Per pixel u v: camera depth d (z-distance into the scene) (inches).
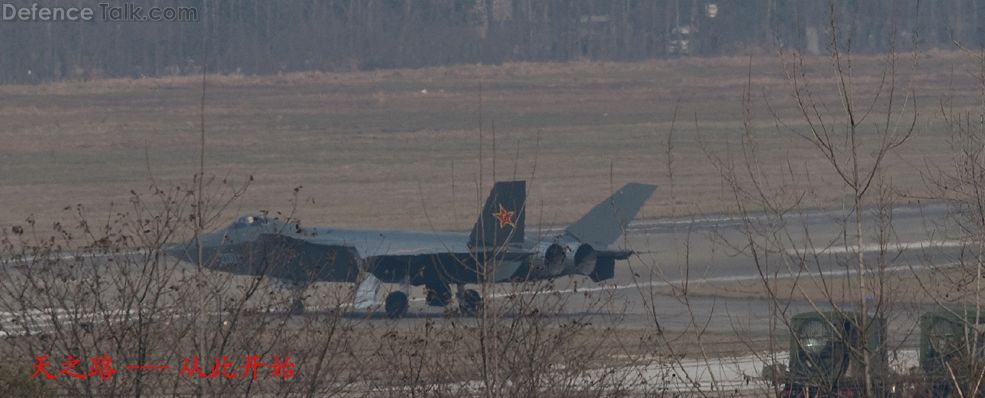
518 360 1905.8
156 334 1768.0
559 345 2015.3
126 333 1752.0
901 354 2143.2
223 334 1793.8
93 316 1775.3
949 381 1782.7
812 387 1856.5
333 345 2034.9
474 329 2031.3
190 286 1843.0
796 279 1808.6
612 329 2573.8
